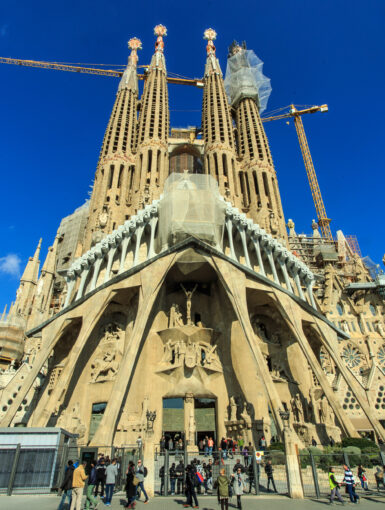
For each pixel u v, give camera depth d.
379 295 61.59
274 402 31.88
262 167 60.19
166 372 38.38
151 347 40.00
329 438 36.47
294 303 41.75
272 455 24.45
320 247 71.88
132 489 14.51
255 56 83.38
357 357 55.25
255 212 55.97
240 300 38.16
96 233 48.41
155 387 37.94
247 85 72.19
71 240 71.31
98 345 41.06
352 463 23.44
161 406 37.00
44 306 62.25
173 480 18.30
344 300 60.72
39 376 44.88
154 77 71.56
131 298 41.69
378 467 21.98
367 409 36.06
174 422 36.66
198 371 38.34
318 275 63.75
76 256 50.41
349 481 16.11
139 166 58.41
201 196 41.69
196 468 18.66
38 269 71.75
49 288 64.06
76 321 40.50
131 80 72.44
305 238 79.62
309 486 19.42
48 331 39.34
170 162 68.75
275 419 31.30
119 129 63.84
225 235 47.22
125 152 60.81
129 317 41.31
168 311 43.53
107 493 15.05
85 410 37.12
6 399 43.84
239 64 76.94
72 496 12.09
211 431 37.03
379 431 34.41
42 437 17.88
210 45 82.31
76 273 44.72
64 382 34.12
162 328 41.88
